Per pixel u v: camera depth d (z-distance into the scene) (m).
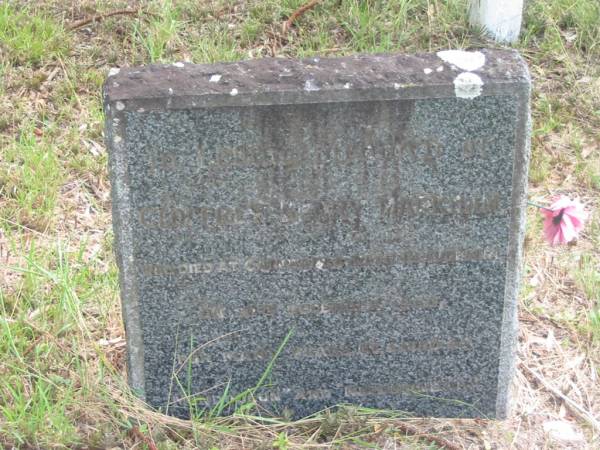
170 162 1.59
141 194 1.61
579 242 2.22
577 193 2.36
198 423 1.73
